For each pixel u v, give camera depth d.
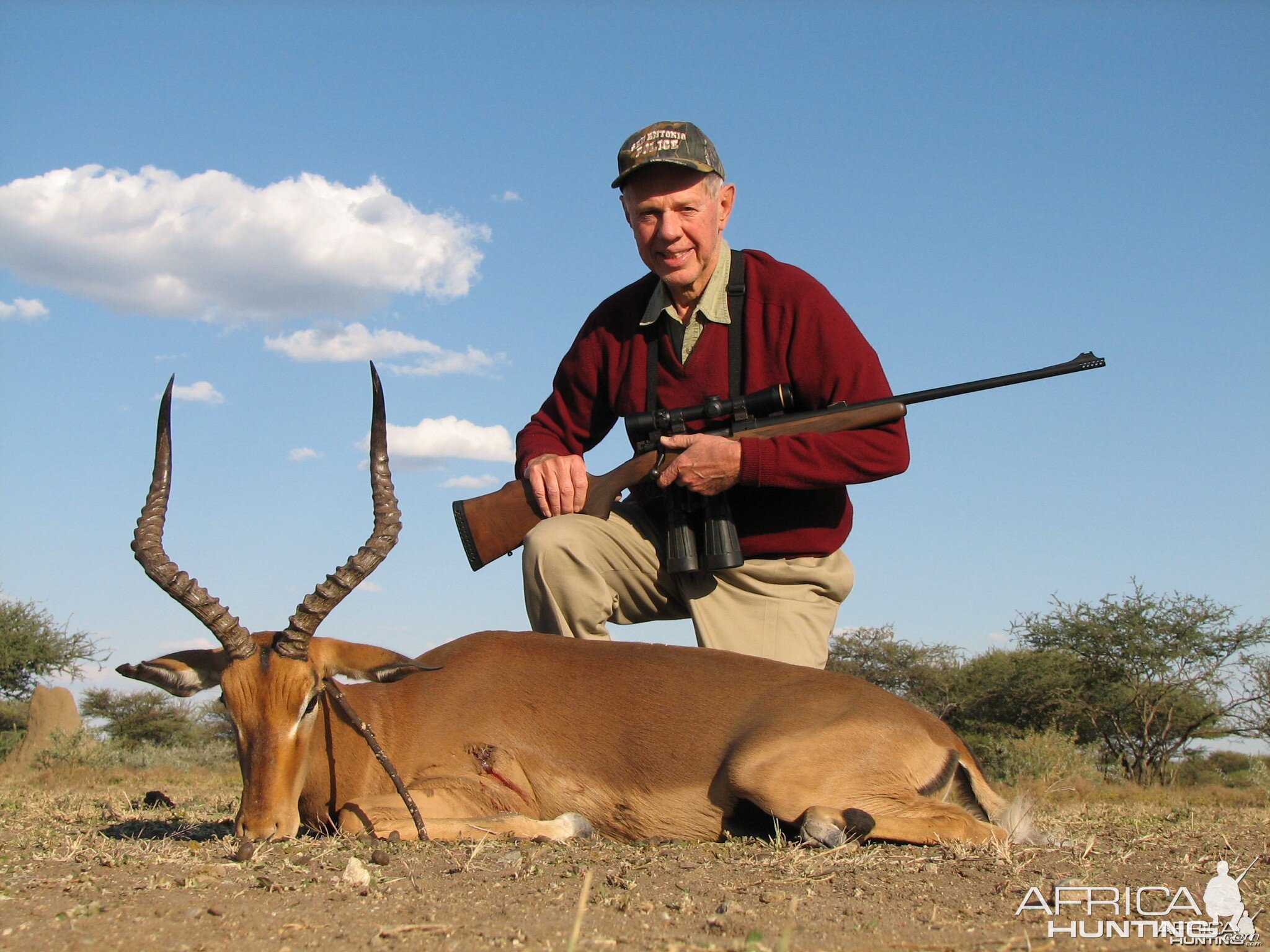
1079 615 24.08
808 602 6.14
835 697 5.06
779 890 3.73
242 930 3.20
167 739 27.66
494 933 3.14
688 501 5.93
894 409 5.79
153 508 4.97
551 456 6.11
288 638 4.89
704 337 6.14
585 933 3.15
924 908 3.53
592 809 5.17
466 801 5.05
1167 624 23.19
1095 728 23.30
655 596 6.34
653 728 5.17
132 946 3.03
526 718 5.29
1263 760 24.33
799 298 6.05
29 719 21.62
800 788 4.78
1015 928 3.30
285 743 4.85
